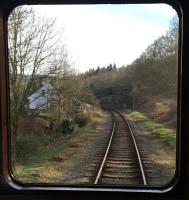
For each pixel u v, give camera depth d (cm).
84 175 761
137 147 1020
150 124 1022
